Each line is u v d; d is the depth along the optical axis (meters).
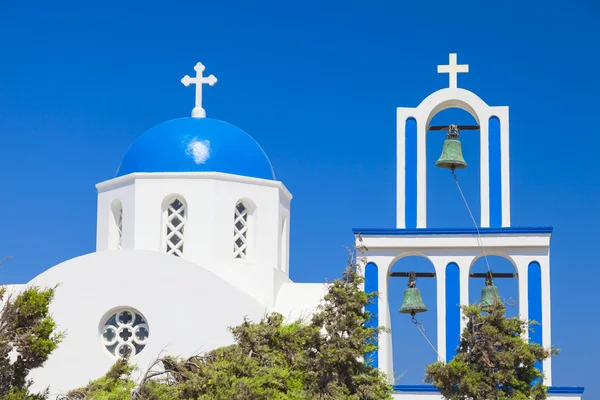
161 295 38.91
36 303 31.53
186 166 41.47
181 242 41.34
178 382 33.94
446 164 35.88
